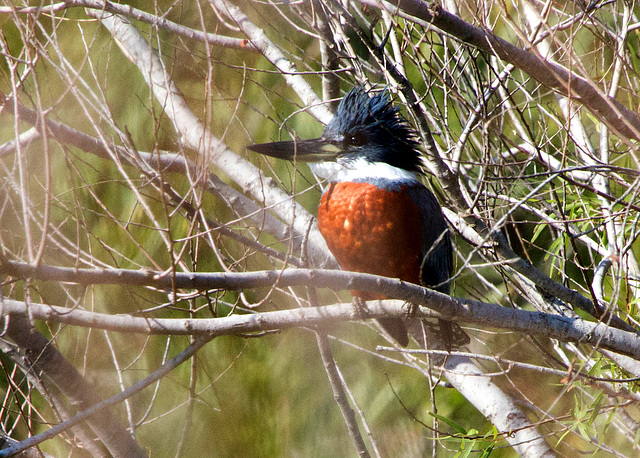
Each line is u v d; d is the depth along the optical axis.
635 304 7.77
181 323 5.70
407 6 6.12
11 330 6.49
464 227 7.96
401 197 7.72
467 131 7.39
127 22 8.95
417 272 7.97
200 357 11.22
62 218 9.75
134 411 10.58
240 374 11.37
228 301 10.59
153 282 5.12
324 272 5.70
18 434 9.33
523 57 6.45
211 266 10.48
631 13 7.13
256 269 9.69
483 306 6.37
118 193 10.62
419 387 11.05
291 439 11.04
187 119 8.79
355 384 11.07
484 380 8.00
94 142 8.05
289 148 8.55
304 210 9.09
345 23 8.52
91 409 5.40
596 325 6.53
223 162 9.23
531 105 8.43
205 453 10.97
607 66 8.33
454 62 8.59
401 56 7.71
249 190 9.05
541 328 6.49
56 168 10.45
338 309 6.22
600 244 8.32
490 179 6.83
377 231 7.70
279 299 9.73
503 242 7.16
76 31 10.52
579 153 8.20
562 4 8.21
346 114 8.48
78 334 10.21
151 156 8.16
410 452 10.65
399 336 8.21
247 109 10.59
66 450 9.16
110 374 10.35
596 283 7.47
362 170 8.26
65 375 6.81
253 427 11.15
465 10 7.92
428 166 8.67
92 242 9.99
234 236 7.36
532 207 8.77
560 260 8.66
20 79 6.52
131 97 10.60
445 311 6.27
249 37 9.57
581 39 8.71
